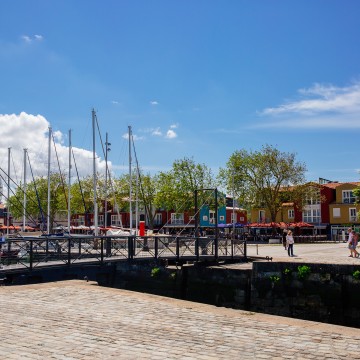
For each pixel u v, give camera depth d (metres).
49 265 20.44
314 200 76.31
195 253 28.31
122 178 81.69
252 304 23.42
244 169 68.56
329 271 21.42
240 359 7.43
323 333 9.14
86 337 8.68
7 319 10.09
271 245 52.94
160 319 10.23
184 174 73.75
